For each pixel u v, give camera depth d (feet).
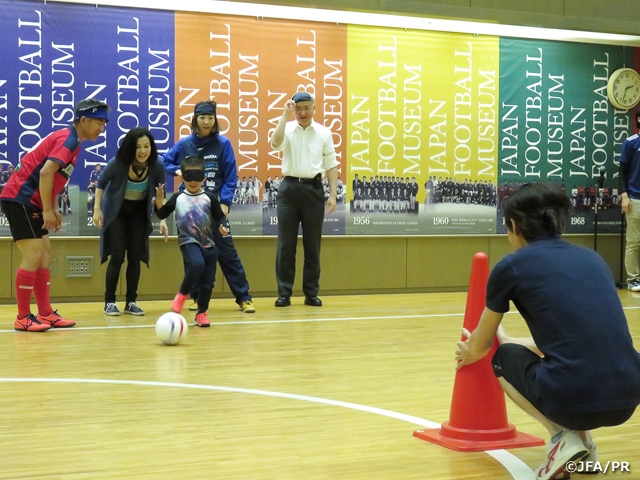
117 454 10.02
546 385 8.39
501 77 30.09
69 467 9.48
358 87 28.50
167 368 15.46
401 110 28.99
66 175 19.71
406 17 28.04
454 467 9.61
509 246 30.53
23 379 14.39
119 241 22.80
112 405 12.54
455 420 10.68
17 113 25.30
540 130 30.66
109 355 16.76
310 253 25.48
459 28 29.27
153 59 26.50
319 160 25.32
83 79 25.89
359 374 15.05
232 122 27.27
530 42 30.40
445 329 20.70
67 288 25.88
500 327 10.64
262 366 15.72
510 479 9.20
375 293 29.07
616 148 31.55
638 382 8.36
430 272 29.66
